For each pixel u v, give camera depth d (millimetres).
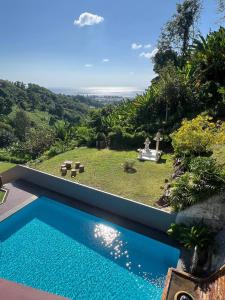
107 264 9461
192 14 30547
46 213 12734
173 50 32625
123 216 12078
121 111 25953
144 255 9961
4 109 89812
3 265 9227
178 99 21812
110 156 19188
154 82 29391
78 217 12453
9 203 13078
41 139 26500
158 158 17703
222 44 21578
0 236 10891
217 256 8555
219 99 20578
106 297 8078
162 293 7645
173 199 10664
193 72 23000
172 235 10133
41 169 17734
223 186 10008
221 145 14148
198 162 11023
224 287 6879
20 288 2268
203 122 15203
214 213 9812
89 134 23172
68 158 19609
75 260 9602
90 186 14336
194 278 8047
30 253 9891
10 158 24141
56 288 8359
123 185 14250
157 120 22031
